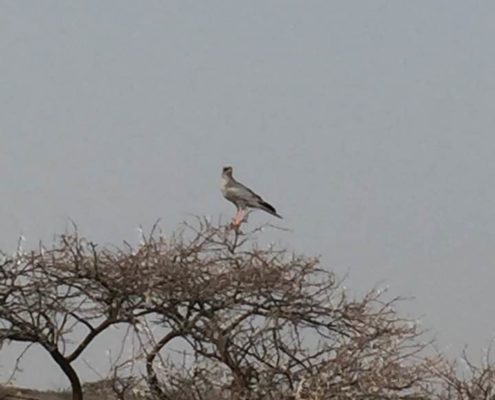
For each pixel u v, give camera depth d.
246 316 18.75
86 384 20.38
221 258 18.64
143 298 18.70
